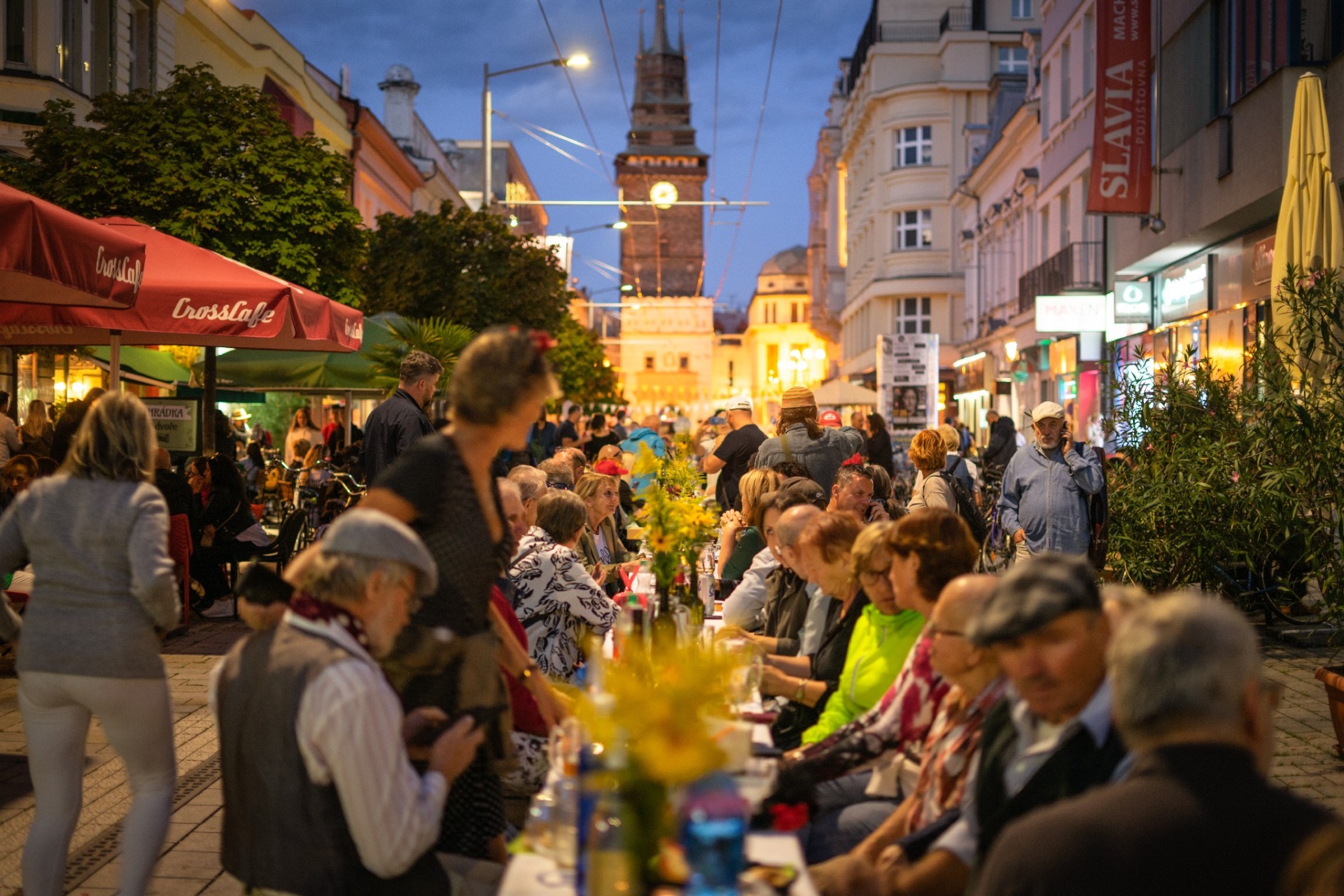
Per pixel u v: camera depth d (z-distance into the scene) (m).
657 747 2.33
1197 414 9.34
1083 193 26.39
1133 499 9.30
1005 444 18.55
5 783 5.98
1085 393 25.44
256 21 29.28
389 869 3.00
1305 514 8.29
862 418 24.28
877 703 4.31
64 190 15.23
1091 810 2.20
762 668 4.27
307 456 19.59
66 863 4.59
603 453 13.76
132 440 4.13
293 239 16.28
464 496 3.34
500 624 4.11
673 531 4.45
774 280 128.25
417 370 8.07
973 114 51.41
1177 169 17.83
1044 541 9.45
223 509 10.96
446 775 3.22
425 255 27.48
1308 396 8.10
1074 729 2.75
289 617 3.10
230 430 17.64
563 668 5.72
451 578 3.34
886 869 3.17
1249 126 14.90
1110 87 18.53
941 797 3.31
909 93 51.69
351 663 2.98
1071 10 26.70
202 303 9.36
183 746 6.77
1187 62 17.39
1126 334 22.73
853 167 63.62
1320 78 10.23
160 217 15.76
